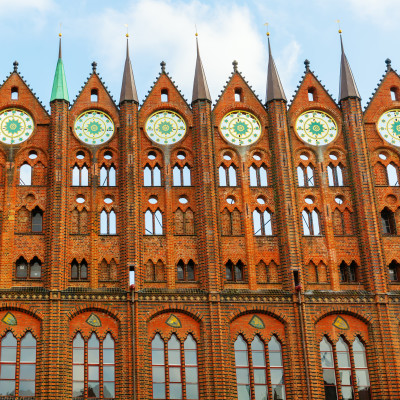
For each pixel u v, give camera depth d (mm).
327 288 58500
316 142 62844
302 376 55500
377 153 63125
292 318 56938
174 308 56344
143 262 57844
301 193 61094
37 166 60062
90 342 55250
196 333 56188
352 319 57750
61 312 55250
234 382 55281
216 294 56781
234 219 59875
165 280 57531
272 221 60062
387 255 59750
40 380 53312
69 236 57969
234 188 60688
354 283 58781
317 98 64250
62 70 62844
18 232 57656
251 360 56031
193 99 62750
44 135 61000
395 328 57375
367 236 59500
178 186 60375
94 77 63375
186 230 59281
